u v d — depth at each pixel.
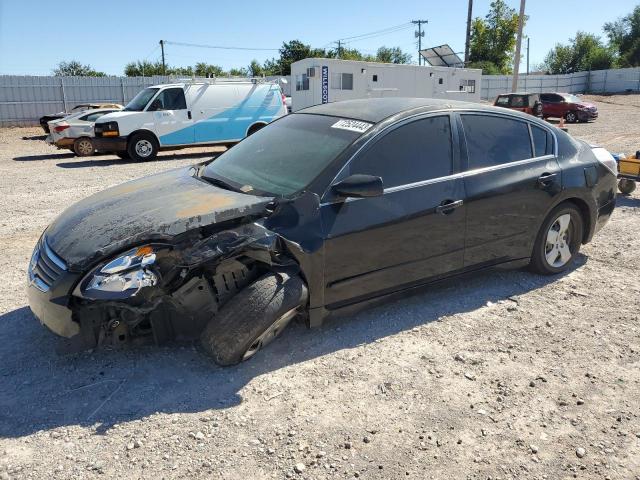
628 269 5.05
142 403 2.96
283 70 59.06
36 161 15.18
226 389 3.10
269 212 3.29
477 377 3.26
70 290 2.96
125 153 15.45
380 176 3.69
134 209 3.38
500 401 3.03
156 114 14.64
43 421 2.81
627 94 48.34
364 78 23.66
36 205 8.25
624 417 2.90
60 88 31.44
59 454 2.57
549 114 25.47
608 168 5.09
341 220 3.46
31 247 5.83
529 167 4.43
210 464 2.52
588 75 52.78
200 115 15.14
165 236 3.01
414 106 4.07
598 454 2.62
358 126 3.85
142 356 3.41
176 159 15.25
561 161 4.68
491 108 4.41
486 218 4.16
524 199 4.36
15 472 2.45
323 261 3.41
